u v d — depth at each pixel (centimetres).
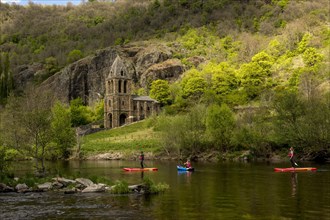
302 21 19300
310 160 7662
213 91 14150
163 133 8675
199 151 8588
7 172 4444
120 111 13612
